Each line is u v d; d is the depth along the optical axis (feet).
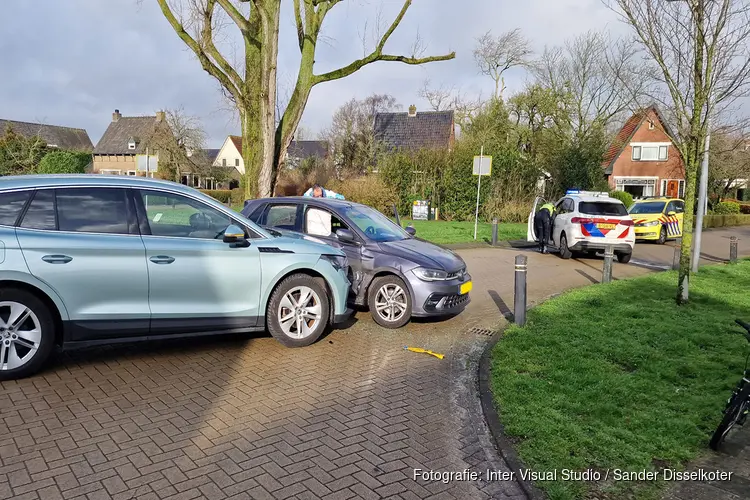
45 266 15.51
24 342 15.65
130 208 17.19
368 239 24.22
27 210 15.88
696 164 26.96
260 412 14.46
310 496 10.68
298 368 18.04
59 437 12.57
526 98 119.44
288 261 19.44
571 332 22.41
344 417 14.40
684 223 27.78
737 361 18.79
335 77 53.21
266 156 50.75
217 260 18.06
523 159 89.10
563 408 14.85
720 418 14.34
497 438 13.29
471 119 125.70
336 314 20.86
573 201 50.01
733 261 46.11
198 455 12.03
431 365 19.08
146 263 16.83
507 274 39.78
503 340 21.30
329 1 52.24
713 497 10.91
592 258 51.08
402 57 53.06
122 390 15.49
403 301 23.24
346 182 88.12
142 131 209.05
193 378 16.67
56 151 113.29
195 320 17.81
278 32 48.85
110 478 10.98
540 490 11.09
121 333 16.71
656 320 24.58
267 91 49.52
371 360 19.34
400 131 146.00
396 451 12.70
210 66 48.60
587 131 115.55
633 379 17.04
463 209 86.94
